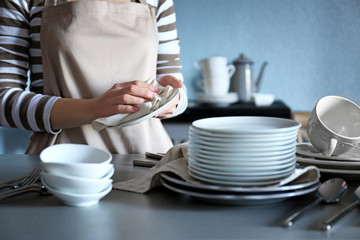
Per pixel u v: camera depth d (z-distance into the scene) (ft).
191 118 10.41
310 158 3.18
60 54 4.59
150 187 2.71
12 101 4.23
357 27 11.64
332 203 2.47
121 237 2.00
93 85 4.64
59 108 4.11
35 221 2.22
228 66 11.60
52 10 4.64
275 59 11.85
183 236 1.99
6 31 4.61
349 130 3.32
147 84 3.62
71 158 2.68
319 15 11.68
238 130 2.34
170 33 5.31
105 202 2.52
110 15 4.69
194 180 2.52
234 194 2.33
